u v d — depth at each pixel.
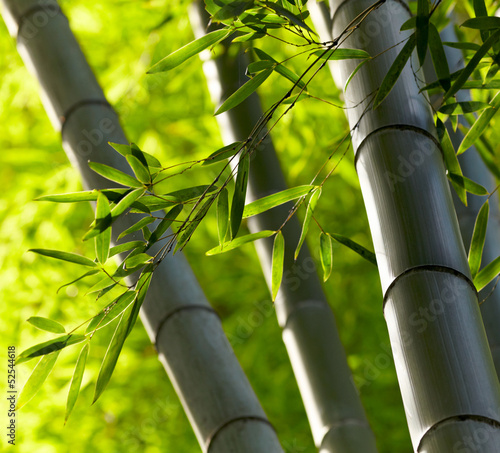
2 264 5.51
